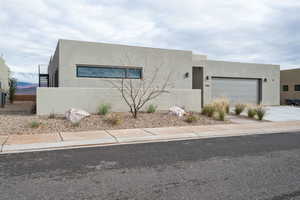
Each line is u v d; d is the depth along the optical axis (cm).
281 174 423
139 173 426
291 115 1471
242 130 908
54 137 717
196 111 1391
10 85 2820
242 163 490
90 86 1423
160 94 1311
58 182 381
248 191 348
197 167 462
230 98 2159
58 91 1098
